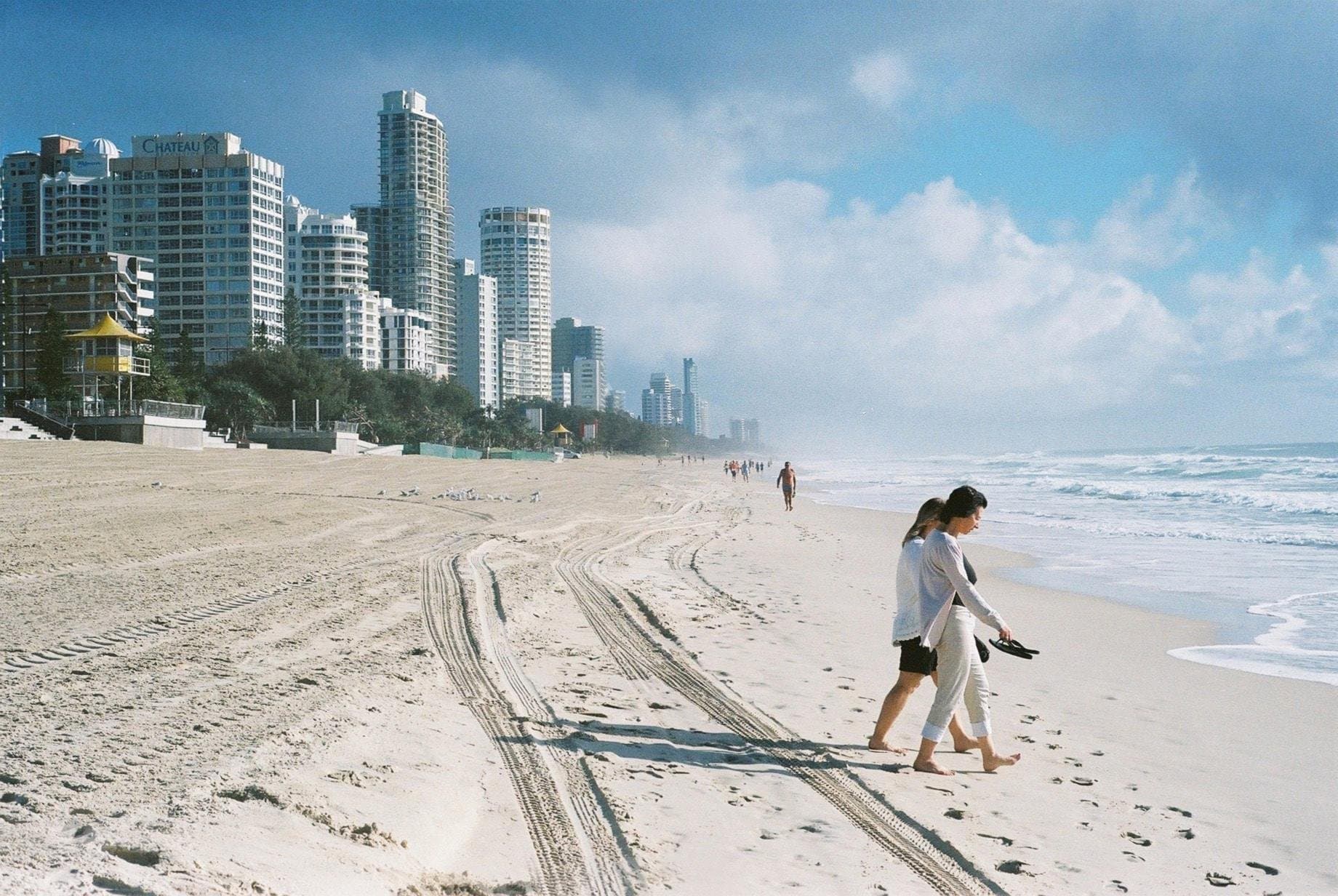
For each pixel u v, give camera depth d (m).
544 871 4.33
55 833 3.68
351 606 10.98
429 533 20.45
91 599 10.21
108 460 38.88
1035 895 4.56
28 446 42.44
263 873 3.59
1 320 93.88
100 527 16.53
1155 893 4.71
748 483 77.38
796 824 5.30
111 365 65.38
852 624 12.54
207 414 105.19
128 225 175.75
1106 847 5.30
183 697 6.51
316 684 7.20
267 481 36.88
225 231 175.38
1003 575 19.55
